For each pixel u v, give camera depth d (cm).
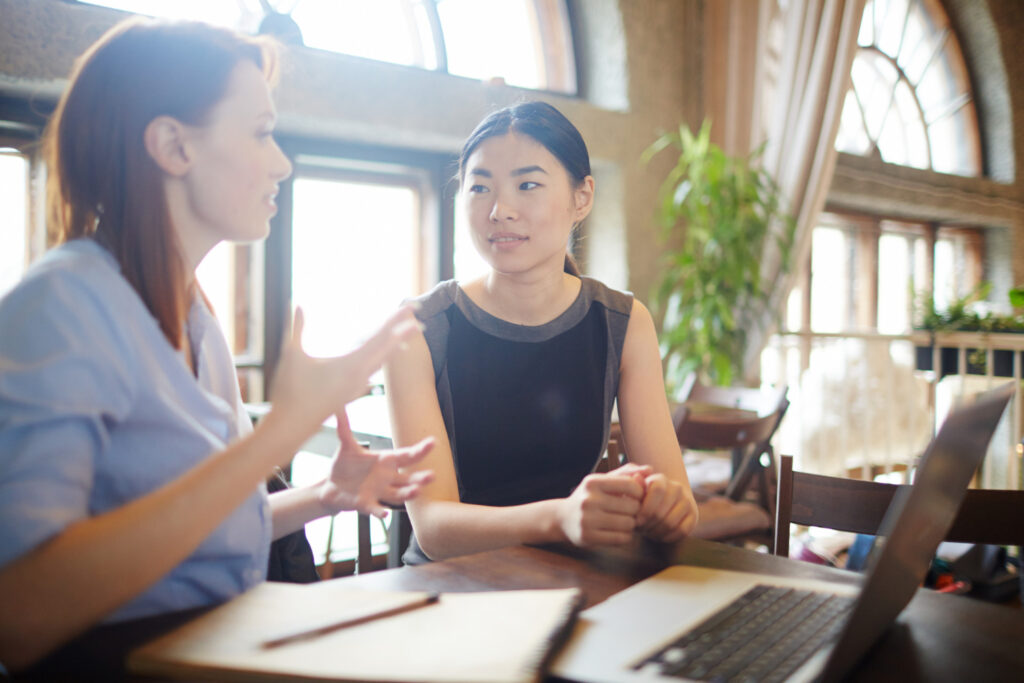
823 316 565
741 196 378
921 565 70
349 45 329
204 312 91
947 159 637
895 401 463
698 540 99
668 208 382
